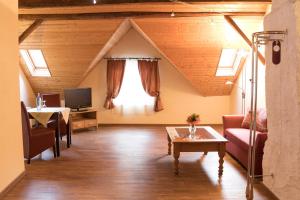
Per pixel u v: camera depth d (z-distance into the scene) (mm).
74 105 6926
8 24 3514
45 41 6070
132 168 4305
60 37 5953
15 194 3414
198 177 3951
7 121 3486
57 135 4953
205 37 5793
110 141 5957
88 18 5258
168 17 5238
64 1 4652
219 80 7125
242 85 6676
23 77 7066
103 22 5562
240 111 6832
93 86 7695
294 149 2699
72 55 6449
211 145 3975
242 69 6656
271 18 3066
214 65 6578
